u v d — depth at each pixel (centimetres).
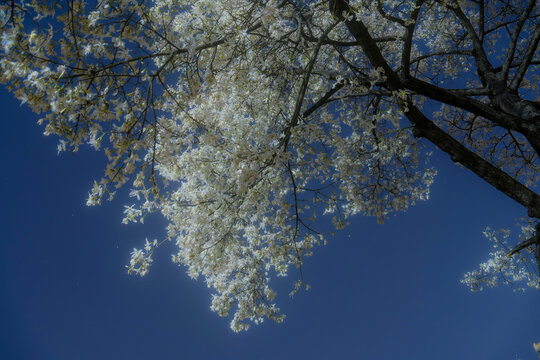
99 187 359
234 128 541
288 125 536
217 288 661
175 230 558
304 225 593
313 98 739
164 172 531
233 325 642
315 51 588
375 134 734
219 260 600
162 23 399
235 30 489
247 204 592
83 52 342
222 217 594
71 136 339
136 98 398
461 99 648
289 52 629
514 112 623
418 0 584
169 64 448
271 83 611
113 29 353
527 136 602
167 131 414
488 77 689
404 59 645
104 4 339
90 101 337
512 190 571
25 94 322
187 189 570
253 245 671
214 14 589
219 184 557
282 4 508
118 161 361
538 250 527
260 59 543
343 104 793
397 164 805
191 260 585
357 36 576
